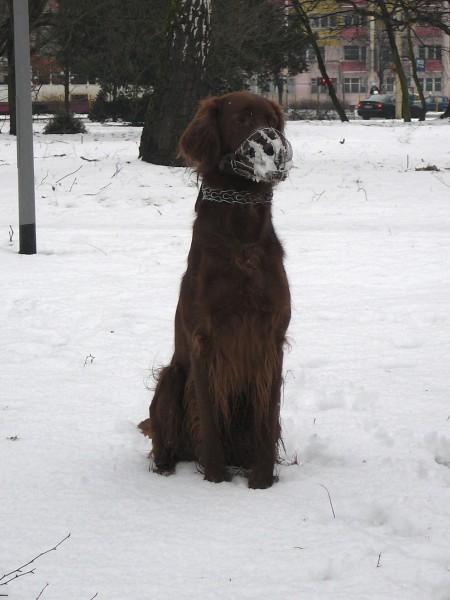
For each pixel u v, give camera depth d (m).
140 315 7.06
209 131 3.76
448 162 20.05
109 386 5.32
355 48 81.25
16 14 9.09
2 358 5.97
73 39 31.34
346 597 2.76
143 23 30.11
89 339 6.37
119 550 3.13
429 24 27.50
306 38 32.59
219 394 3.81
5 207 13.36
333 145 25.28
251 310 3.64
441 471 3.92
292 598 2.76
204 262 3.65
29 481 3.83
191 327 3.74
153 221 12.37
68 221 12.38
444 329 6.62
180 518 3.43
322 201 14.06
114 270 8.89
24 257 9.59
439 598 2.76
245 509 3.52
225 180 3.73
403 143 25.39
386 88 82.81
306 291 7.94
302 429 4.52
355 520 3.44
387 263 9.13
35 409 4.88
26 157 9.57
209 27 17.70
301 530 3.29
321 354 6.01
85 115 58.03
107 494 3.71
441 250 9.84
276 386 3.80
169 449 4.06
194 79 17.47
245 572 2.95
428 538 3.23
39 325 6.81
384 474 3.90
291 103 64.00
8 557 3.09
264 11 29.80
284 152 3.62
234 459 4.12
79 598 2.79
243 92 3.85
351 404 4.96
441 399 5.00
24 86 9.41
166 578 2.92
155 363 5.78
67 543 3.20
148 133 18.09
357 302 7.50
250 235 3.66
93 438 4.44
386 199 14.21
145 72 34.94
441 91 81.50
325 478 3.88
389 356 5.95
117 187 15.33
